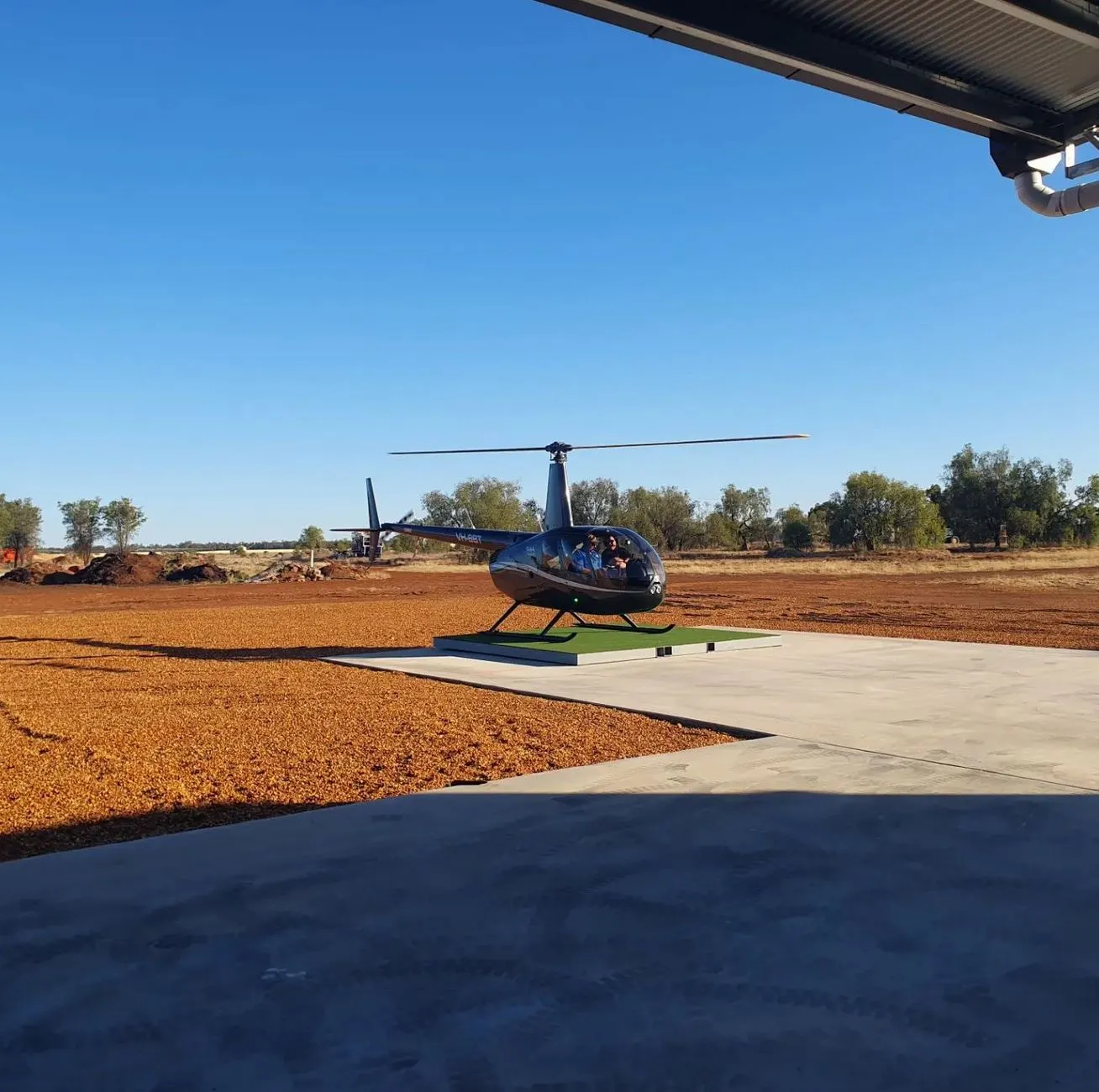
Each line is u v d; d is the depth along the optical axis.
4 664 14.61
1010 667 11.95
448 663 13.32
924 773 6.34
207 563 53.91
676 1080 2.76
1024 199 11.64
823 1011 3.15
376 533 19.52
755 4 8.62
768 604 26.50
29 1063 2.88
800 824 5.22
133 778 7.06
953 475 77.25
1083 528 72.81
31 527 88.31
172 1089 2.75
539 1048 2.94
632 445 14.02
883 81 9.64
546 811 5.59
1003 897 4.12
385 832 5.23
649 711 9.00
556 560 13.73
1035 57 9.91
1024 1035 2.98
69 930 3.90
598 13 7.98
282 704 10.30
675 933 3.79
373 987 3.37
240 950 3.69
